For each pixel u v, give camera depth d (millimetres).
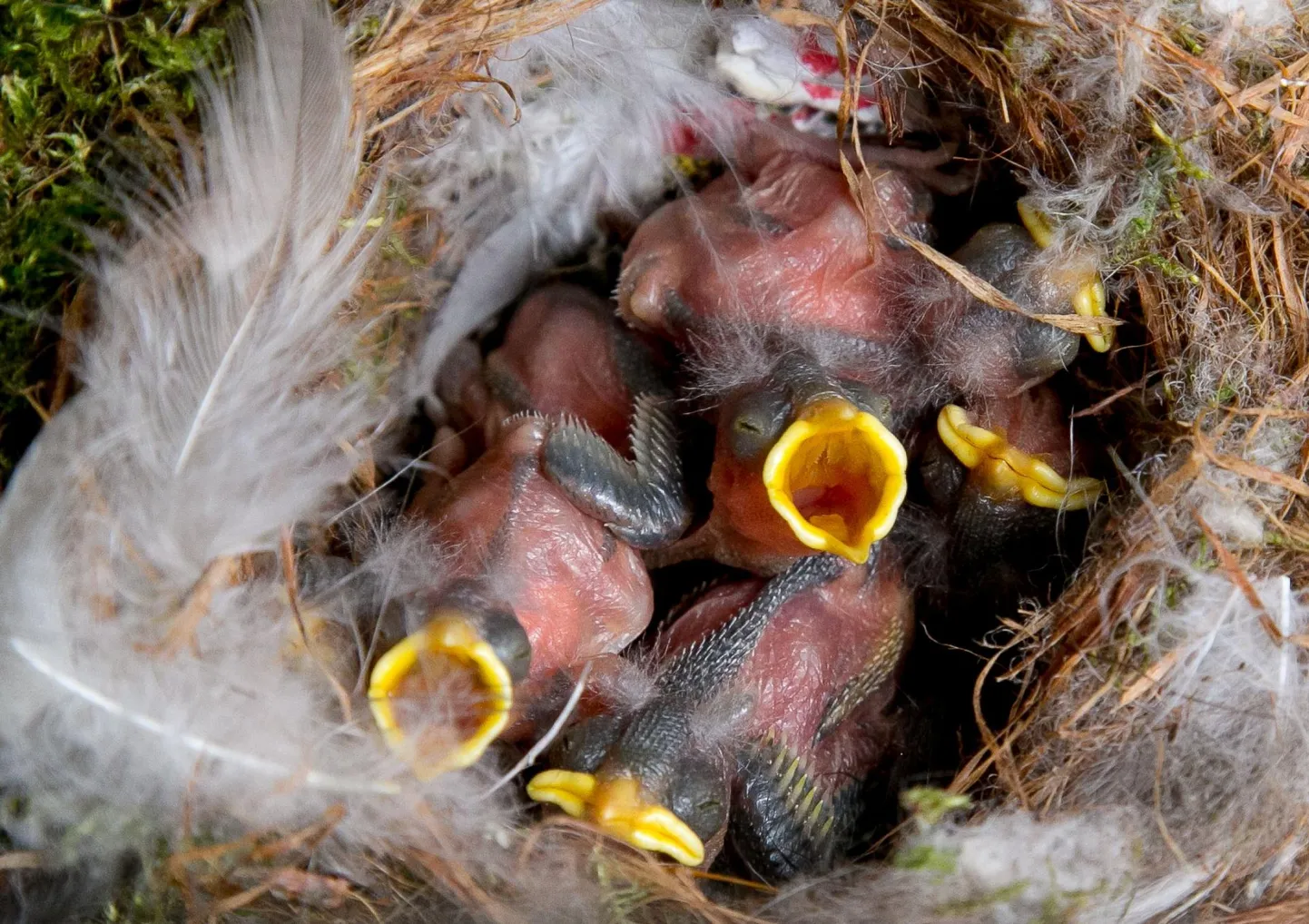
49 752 176
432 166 204
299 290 185
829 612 208
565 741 190
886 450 186
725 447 196
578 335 216
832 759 208
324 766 180
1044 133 203
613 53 208
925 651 211
